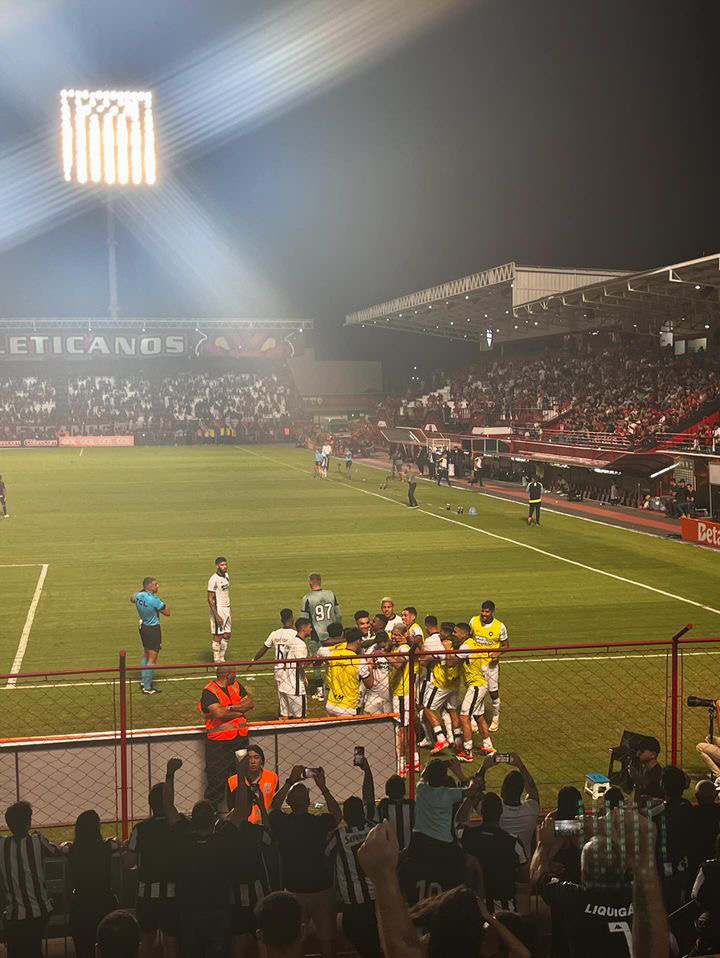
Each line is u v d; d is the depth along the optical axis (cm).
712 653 1969
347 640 1438
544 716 1584
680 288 5278
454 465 6016
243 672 1858
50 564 3066
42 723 1554
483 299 7456
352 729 1227
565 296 5975
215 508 4400
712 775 1266
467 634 1429
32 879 753
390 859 341
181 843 730
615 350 7150
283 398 10050
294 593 2644
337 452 7850
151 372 10200
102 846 753
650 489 4569
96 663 1961
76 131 8675
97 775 1156
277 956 426
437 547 3384
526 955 411
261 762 1001
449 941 346
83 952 744
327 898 756
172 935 734
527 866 785
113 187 9288
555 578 2830
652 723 1548
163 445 8925
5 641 2141
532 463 5503
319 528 3819
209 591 1952
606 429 5562
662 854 719
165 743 1166
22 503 4559
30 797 1144
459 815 762
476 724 1520
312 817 773
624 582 2767
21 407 9319
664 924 305
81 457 7394
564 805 737
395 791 812
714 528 3366
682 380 5756
